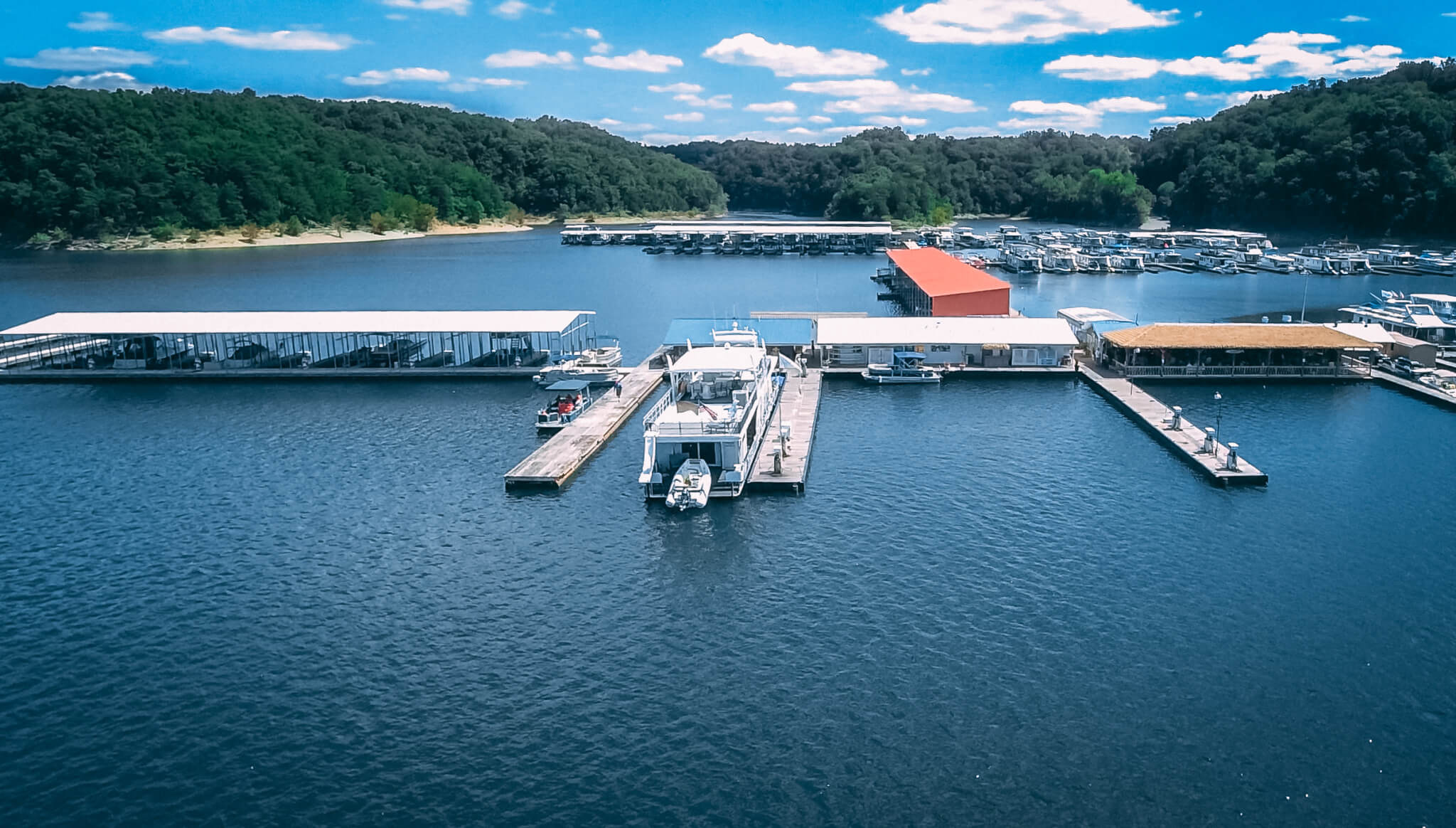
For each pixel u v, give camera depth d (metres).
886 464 90.88
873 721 50.88
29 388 124.19
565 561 70.38
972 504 80.31
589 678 55.06
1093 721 50.75
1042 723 50.59
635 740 49.62
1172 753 48.38
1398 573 67.12
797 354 132.62
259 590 66.50
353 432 103.56
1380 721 50.78
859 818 44.12
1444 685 53.91
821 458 93.06
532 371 126.62
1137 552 70.50
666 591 65.38
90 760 48.88
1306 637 58.69
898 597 64.00
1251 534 73.69
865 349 132.12
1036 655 56.88
